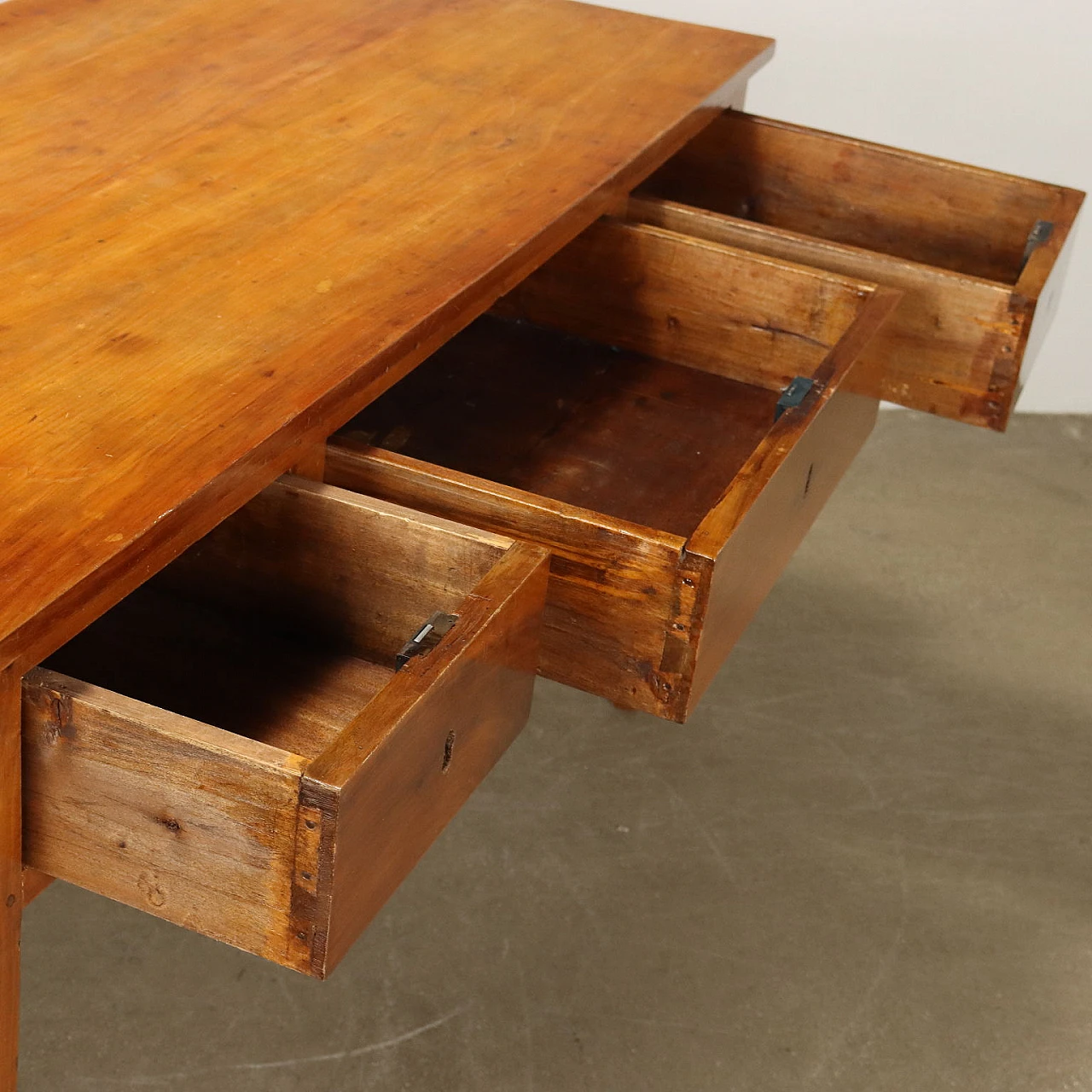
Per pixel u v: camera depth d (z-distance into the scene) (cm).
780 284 152
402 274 122
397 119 154
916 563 268
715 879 202
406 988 183
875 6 273
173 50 168
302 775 81
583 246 160
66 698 85
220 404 103
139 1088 169
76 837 91
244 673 117
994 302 150
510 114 159
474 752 102
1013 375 154
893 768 223
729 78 178
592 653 117
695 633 111
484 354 167
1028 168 288
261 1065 173
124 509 91
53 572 85
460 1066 174
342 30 180
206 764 84
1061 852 210
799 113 287
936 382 158
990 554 273
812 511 139
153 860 90
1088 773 225
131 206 129
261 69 165
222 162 140
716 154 189
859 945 193
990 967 191
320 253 124
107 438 98
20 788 90
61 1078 169
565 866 203
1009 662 246
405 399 159
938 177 177
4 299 112
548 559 104
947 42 276
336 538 111
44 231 124
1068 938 196
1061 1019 184
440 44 179
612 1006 182
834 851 207
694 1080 173
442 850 204
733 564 113
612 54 182
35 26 170
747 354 160
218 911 90
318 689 116
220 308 114
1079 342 310
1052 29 273
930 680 241
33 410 100
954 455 302
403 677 90
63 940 187
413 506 116
